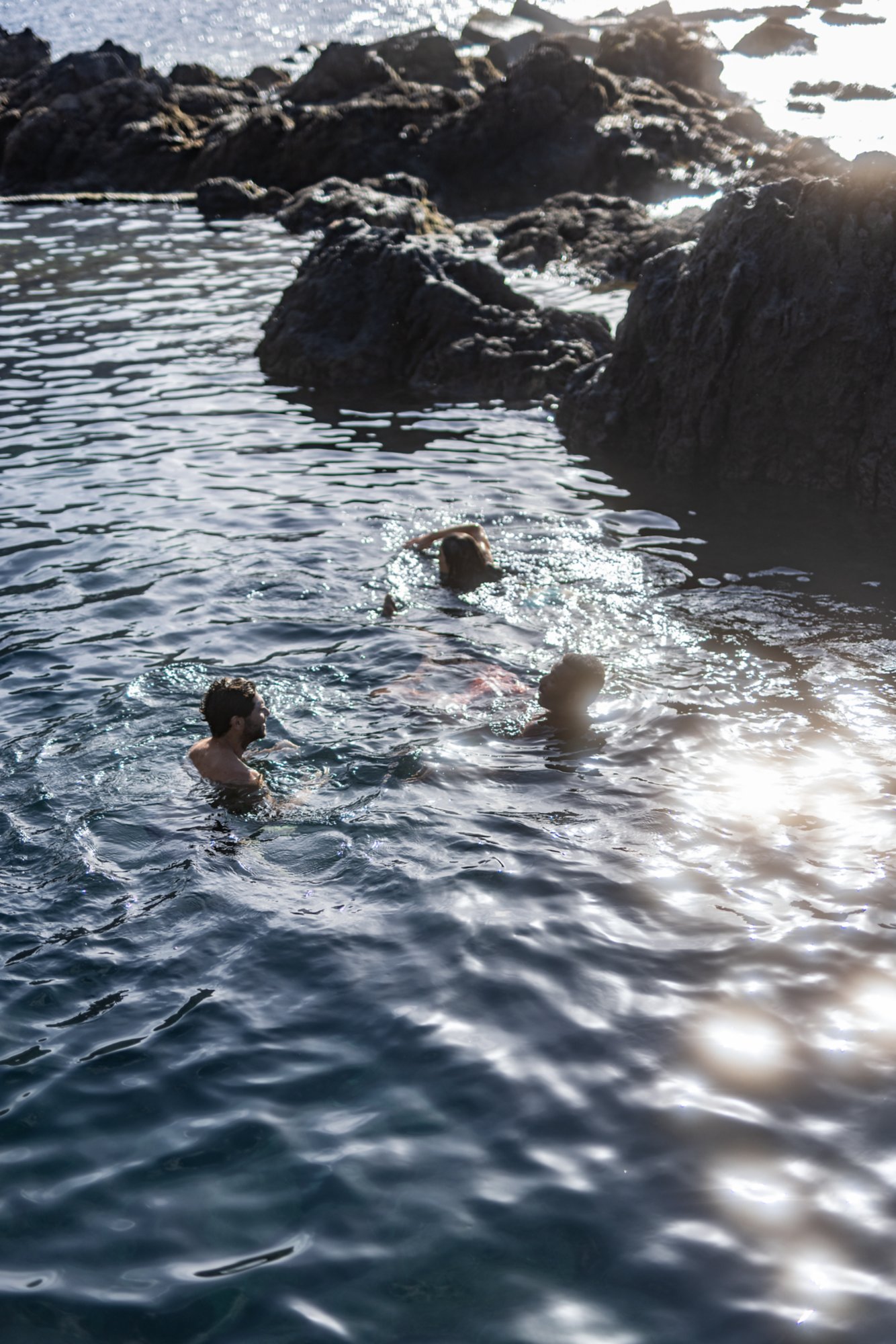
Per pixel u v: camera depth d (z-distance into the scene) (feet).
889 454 38.96
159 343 61.93
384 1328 12.13
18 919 18.92
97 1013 16.93
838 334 39.52
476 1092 15.34
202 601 31.53
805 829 21.15
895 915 18.70
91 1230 13.39
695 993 17.15
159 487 41.37
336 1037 16.40
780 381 40.86
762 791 22.39
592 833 21.12
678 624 30.04
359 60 123.54
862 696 25.99
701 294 42.57
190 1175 14.14
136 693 26.23
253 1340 12.03
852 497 40.14
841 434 40.16
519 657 28.17
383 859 20.48
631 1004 16.96
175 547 35.55
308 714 25.36
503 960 17.89
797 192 41.50
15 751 23.84
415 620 30.22
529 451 45.65
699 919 18.78
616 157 102.68
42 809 21.86
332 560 34.27
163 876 20.01
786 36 177.78
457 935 18.45
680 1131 14.65
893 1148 14.28
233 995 17.24
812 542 36.11
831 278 39.60
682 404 43.01
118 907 19.26
